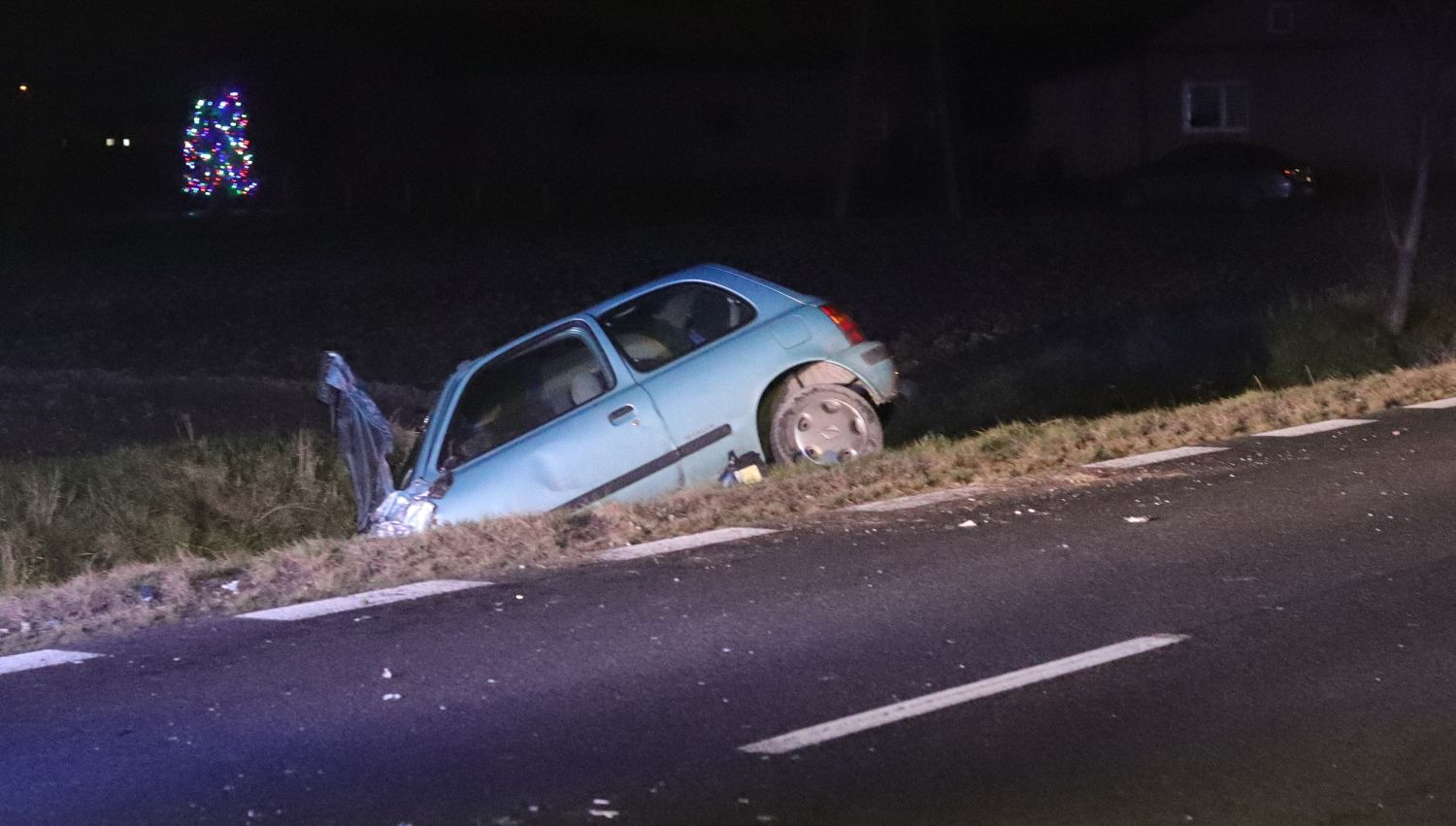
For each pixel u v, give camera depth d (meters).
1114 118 62.75
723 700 8.06
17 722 8.11
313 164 69.12
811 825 6.51
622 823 6.60
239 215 61.38
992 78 64.06
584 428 13.53
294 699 8.32
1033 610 9.42
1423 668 8.12
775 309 14.24
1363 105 60.47
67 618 10.08
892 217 47.59
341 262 40.44
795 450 13.94
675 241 41.84
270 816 6.81
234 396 23.14
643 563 10.92
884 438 16.22
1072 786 6.82
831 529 11.64
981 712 7.74
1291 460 13.28
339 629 9.59
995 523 11.60
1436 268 27.08
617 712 7.93
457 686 8.43
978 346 24.52
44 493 15.98
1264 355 21.41
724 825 6.54
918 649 8.75
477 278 35.56
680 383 13.73
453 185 65.00
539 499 13.42
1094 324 25.44
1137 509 11.84
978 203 53.53
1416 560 10.09
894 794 6.80
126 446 18.86
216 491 16.66
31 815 6.91
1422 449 13.47
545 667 8.71
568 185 65.00
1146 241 37.22
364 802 6.93
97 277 39.00
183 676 8.80
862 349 14.28
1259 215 42.78
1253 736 7.32
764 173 67.12
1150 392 20.38
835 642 8.95
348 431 15.09
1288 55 61.16
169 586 10.69
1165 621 9.09
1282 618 9.04
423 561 11.10
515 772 7.20
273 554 11.58
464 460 13.79
